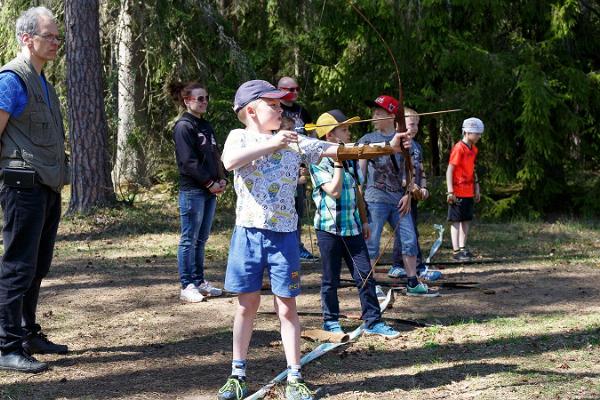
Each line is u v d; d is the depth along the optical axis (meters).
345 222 5.48
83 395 4.38
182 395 4.39
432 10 12.76
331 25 13.94
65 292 7.32
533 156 12.44
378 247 6.81
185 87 6.76
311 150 4.26
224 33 15.48
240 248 4.20
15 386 4.52
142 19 14.80
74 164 12.40
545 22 12.95
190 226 6.83
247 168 4.16
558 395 4.22
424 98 13.40
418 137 15.30
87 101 12.34
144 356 5.18
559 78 12.68
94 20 12.34
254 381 4.62
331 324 5.57
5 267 4.74
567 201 13.60
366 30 13.58
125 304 6.80
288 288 4.19
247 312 4.29
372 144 4.41
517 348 5.18
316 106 15.48
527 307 6.54
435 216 12.86
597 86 12.69
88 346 5.43
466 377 4.58
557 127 12.77
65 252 9.66
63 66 15.05
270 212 4.14
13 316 4.77
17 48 14.40
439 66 12.92
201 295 6.88
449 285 7.41
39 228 4.75
